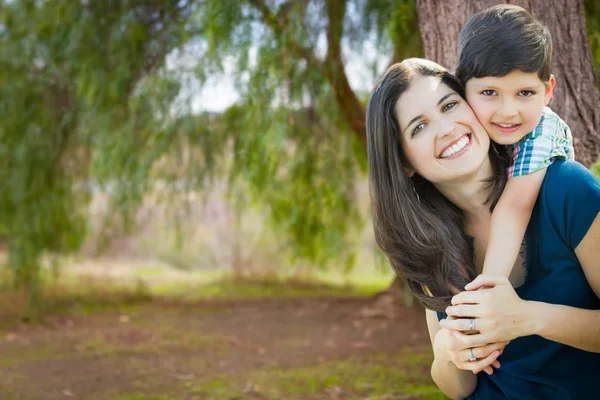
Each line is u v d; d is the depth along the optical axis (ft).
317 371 13.93
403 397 11.71
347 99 19.52
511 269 4.63
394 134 4.83
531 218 4.75
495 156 4.98
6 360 15.40
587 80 6.77
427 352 15.48
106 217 21.94
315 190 22.18
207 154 21.06
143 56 19.77
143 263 36.60
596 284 4.47
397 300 21.11
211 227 36.04
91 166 22.63
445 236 4.90
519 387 4.85
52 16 20.39
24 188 21.11
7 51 21.06
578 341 4.42
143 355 15.80
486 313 4.39
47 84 21.48
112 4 20.03
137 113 19.52
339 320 20.21
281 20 16.62
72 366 14.70
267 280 31.48
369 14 16.80
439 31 7.11
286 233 25.95
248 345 16.97
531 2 6.64
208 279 32.19
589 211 4.35
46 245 21.99
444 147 4.68
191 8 19.13
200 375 13.80
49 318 21.27
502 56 4.52
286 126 16.87
